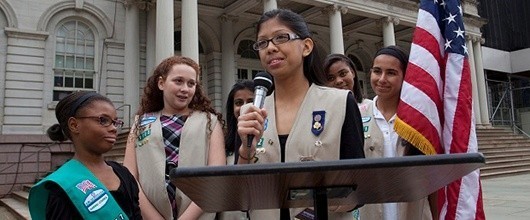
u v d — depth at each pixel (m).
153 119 3.33
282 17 2.09
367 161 1.19
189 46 13.71
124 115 15.47
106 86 15.49
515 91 32.81
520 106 32.75
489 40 31.42
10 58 14.02
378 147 3.24
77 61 15.24
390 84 3.29
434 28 3.32
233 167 1.15
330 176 1.28
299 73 2.19
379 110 3.44
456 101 3.19
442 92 3.26
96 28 15.65
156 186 3.04
